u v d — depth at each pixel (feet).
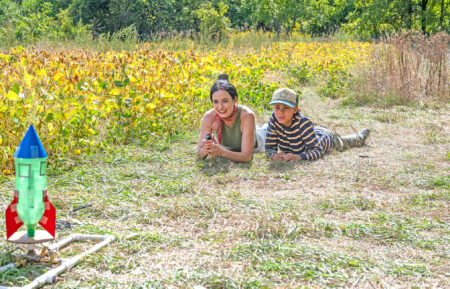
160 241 9.96
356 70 39.19
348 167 16.63
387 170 16.16
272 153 18.22
